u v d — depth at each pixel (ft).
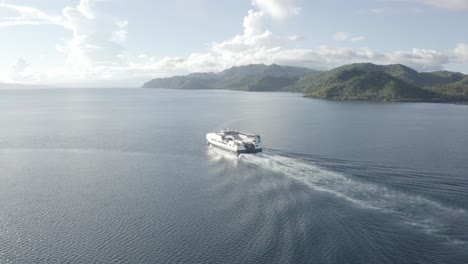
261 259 226.17
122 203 321.52
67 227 275.59
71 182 383.24
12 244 251.60
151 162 466.29
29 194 346.95
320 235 252.83
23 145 586.04
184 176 399.65
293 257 227.20
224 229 266.77
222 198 328.08
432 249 232.12
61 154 518.37
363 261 221.66
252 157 471.21
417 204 299.38
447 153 493.77
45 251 241.96
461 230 254.27
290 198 318.45
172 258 230.68
